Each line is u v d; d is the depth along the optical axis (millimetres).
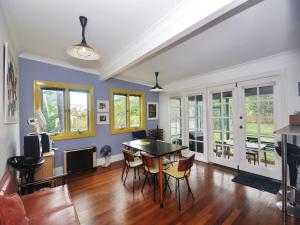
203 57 3148
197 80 4516
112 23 2109
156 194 2713
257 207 2305
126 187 2977
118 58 3293
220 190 2787
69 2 1738
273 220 2039
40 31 2361
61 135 3703
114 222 2047
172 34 1968
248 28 2109
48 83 3551
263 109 3316
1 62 1709
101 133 4359
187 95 4809
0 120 1631
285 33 2242
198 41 2480
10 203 1143
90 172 3744
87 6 1797
